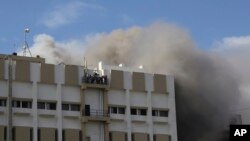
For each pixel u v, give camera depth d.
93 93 103.62
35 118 97.19
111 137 103.00
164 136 107.31
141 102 107.31
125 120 104.81
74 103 101.25
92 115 102.00
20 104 96.94
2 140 93.81
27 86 98.12
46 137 97.19
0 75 96.38
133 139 104.56
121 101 105.50
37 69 99.81
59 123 98.94
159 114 108.81
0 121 94.50
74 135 99.56
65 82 101.38
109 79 105.62
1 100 95.81
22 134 95.38
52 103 99.62
